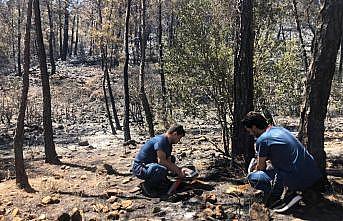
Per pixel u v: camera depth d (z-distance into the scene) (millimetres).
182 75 8977
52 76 42688
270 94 9273
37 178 8766
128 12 18875
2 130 23453
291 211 5926
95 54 55594
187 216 5973
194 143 13023
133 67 39656
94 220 6035
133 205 6473
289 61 9258
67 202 6875
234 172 7707
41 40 10977
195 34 8820
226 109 8891
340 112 22969
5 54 54312
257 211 5707
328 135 17531
